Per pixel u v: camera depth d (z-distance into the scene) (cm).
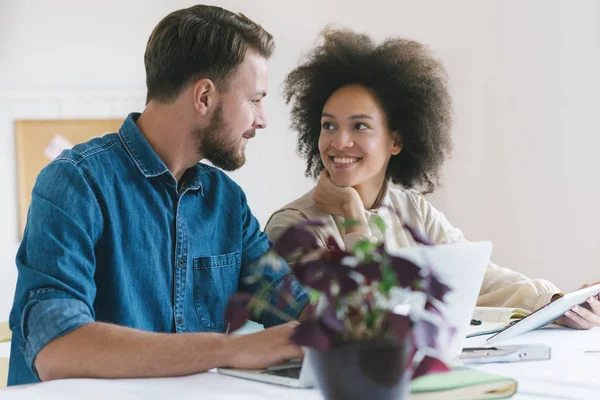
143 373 111
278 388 104
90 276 135
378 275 76
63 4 388
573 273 356
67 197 138
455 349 116
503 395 96
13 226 387
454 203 369
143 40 387
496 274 192
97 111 387
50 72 390
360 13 377
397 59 203
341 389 78
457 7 367
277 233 189
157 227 152
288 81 221
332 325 76
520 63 360
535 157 360
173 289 153
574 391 102
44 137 388
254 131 168
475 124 366
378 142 197
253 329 153
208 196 167
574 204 355
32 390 103
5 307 386
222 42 156
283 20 382
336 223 192
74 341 115
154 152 154
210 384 106
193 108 157
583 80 352
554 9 354
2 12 389
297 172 382
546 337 145
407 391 81
